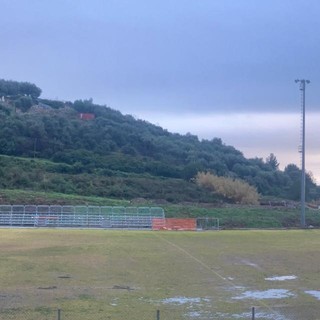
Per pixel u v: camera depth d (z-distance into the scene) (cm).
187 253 6284
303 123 9581
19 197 10550
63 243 6875
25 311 3506
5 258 5622
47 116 17012
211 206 11381
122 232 8456
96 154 15388
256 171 17125
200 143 19775
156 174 14788
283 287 4519
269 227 9912
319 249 6688
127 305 3769
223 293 4253
